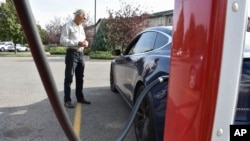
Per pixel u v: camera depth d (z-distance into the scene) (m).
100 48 24.31
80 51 4.74
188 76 1.15
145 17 22.34
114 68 5.53
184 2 1.19
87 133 3.58
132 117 1.74
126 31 21.75
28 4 0.51
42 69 0.59
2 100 5.38
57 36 39.25
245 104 1.95
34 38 0.54
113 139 3.39
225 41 1.01
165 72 2.56
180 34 1.22
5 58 20.12
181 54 1.21
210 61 1.02
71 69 4.66
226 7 1.00
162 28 3.44
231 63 1.03
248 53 2.01
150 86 2.09
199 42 1.07
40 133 3.58
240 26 1.02
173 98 1.30
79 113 4.45
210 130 1.07
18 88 6.71
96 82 7.83
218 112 1.06
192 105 1.12
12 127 3.79
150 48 3.41
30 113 4.47
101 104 5.07
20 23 0.55
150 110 2.55
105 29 23.69
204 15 1.04
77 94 5.08
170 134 1.33
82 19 4.63
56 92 0.64
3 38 29.62
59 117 0.71
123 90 4.44
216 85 1.04
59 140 3.36
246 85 1.95
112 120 4.12
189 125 1.14
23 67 12.41
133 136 3.44
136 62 3.48
